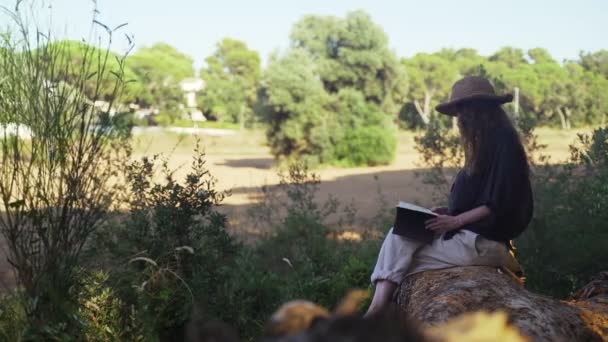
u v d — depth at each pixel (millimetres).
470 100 3984
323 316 1103
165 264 4766
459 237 3838
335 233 8484
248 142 45219
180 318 4543
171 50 93375
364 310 5324
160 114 42156
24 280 4547
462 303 3127
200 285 4691
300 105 27516
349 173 25125
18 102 4637
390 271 3832
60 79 4887
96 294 4426
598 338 3096
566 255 5695
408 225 3877
